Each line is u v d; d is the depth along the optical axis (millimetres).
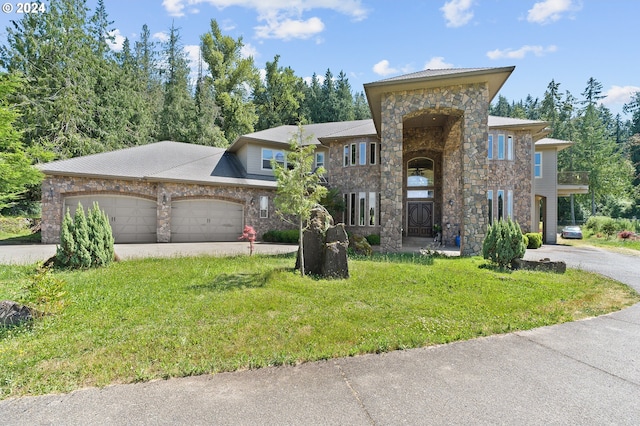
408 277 7891
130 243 16750
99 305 5426
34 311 4707
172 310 5191
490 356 3715
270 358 3568
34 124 23719
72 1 27375
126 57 44812
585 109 48562
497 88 13070
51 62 25703
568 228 25516
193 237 18281
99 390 2941
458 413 2613
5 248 13336
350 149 20344
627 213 40781
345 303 5734
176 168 18672
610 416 2588
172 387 3002
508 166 18250
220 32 37969
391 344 3967
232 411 2633
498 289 6805
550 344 4078
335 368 3404
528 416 2576
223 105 36469
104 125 27891
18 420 2496
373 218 19359
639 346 4031
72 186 15773
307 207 8203
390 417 2557
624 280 8133
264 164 21594
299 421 2504
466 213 12641
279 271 8039
